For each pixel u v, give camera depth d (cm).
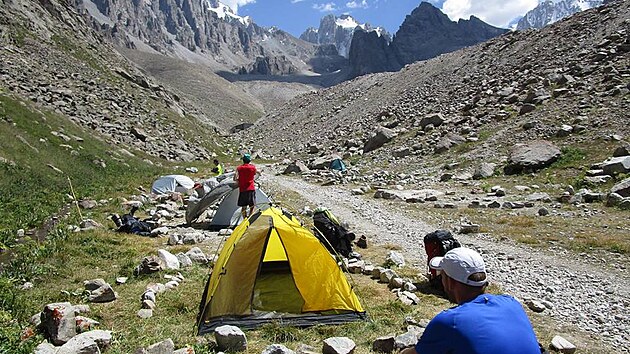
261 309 884
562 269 1188
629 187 1766
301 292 907
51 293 964
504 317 407
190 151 5569
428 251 1134
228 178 1889
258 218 979
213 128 11000
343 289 920
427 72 7694
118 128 4878
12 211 1777
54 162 2762
